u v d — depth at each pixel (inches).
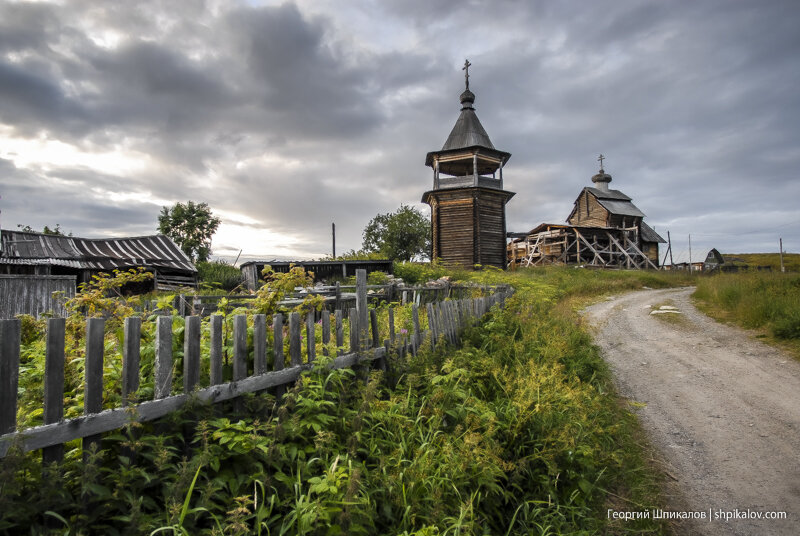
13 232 763.4
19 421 80.6
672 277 1128.8
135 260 781.3
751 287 541.0
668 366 315.9
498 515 125.3
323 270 781.3
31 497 69.9
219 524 79.3
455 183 1161.4
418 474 111.4
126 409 85.3
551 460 140.9
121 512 81.3
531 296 408.8
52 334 76.9
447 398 159.6
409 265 951.6
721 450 187.2
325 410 124.0
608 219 1766.7
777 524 136.3
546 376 190.2
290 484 94.7
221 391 104.6
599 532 131.1
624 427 206.8
